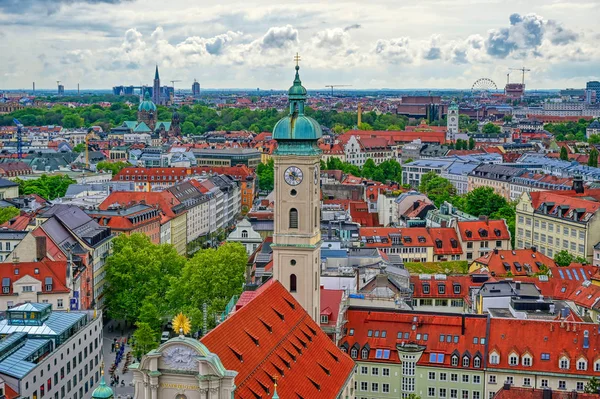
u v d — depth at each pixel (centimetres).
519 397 13500
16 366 15225
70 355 17325
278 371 12556
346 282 19050
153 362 10894
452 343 16750
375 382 16950
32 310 17050
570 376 16050
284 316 14025
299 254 16038
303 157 15725
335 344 16062
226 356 11625
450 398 16650
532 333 16575
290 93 15900
